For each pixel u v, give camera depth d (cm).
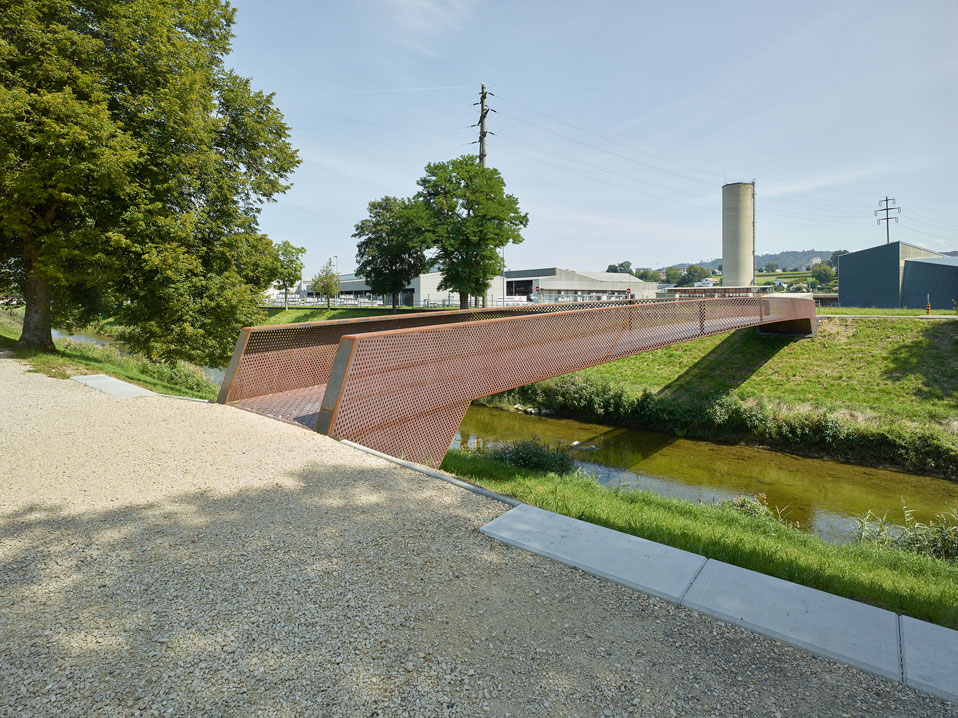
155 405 943
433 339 887
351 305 6906
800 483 1572
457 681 274
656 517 646
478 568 400
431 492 563
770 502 1422
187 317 1691
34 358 1452
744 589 377
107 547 423
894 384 2228
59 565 393
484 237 3709
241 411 895
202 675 275
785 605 357
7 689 262
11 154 1238
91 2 1448
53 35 1313
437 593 362
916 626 335
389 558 411
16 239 1666
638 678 281
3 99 1178
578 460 1772
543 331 1144
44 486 557
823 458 1803
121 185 1398
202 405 949
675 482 1575
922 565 641
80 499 523
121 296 1728
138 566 392
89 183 1397
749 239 6159
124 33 1446
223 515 488
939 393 2091
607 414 2311
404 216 3794
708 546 490
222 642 303
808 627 330
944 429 1780
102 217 1536
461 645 305
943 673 288
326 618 329
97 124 1261
